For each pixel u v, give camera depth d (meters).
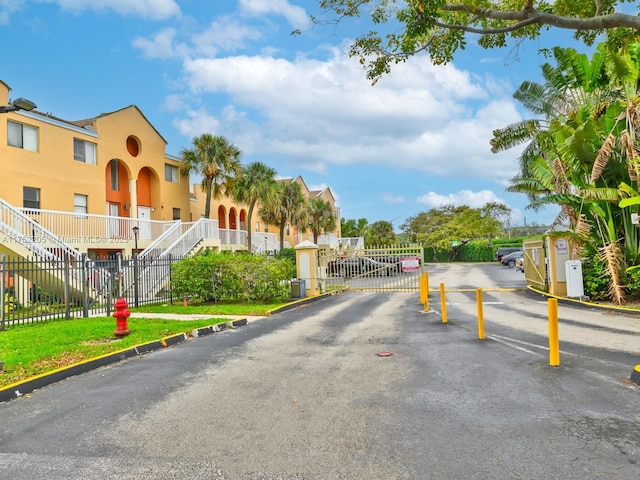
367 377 6.45
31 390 6.48
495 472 3.57
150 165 29.52
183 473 3.73
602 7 10.62
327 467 3.76
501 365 6.83
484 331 9.82
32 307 12.75
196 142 32.12
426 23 9.66
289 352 8.38
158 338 9.59
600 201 14.65
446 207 72.62
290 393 5.81
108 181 27.23
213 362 7.78
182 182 32.84
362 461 3.84
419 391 5.70
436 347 8.30
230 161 32.16
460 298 17.27
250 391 5.96
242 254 17.31
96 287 15.20
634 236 14.34
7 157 20.36
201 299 16.91
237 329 11.41
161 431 4.67
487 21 11.98
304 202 40.75
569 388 5.62
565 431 4.32
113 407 5.54
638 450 3.89
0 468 3.92
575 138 13.82
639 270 13.46
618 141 13.66
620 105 13.65
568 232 15.09
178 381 6.61
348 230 81.94
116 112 26.81
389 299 18.09
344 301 17.88
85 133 24.58
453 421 4.66
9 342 9.30
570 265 14.78
